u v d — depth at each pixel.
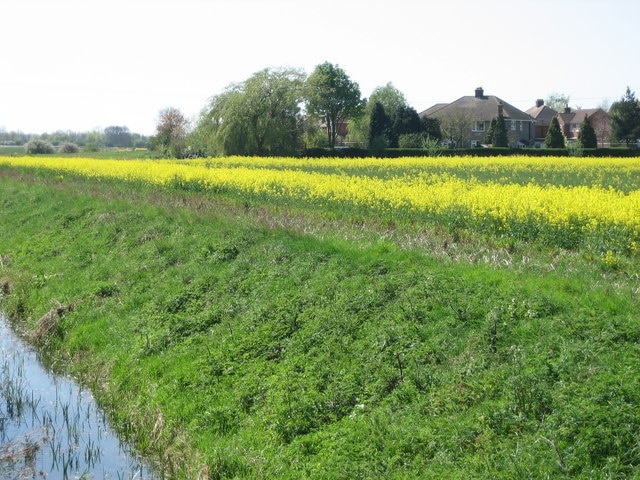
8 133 158.62
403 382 9.57
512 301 10.57
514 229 15.59
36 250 20.70
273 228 16.88
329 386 9.99
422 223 17.20
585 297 10.41
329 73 80.69
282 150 60.22
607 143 92.75
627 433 7.43
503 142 73.44
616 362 8.64
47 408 11.33
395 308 11.38
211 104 61.78
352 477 8.02
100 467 9.45
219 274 14.96
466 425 8.23
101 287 16.09
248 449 9.21
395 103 98.31
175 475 9.12
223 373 11.25
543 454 7.43
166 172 30.17
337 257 13.92
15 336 15.10
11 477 9.19
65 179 32.47
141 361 12.40
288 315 12.26
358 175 34.34
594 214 15.99
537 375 8.66
